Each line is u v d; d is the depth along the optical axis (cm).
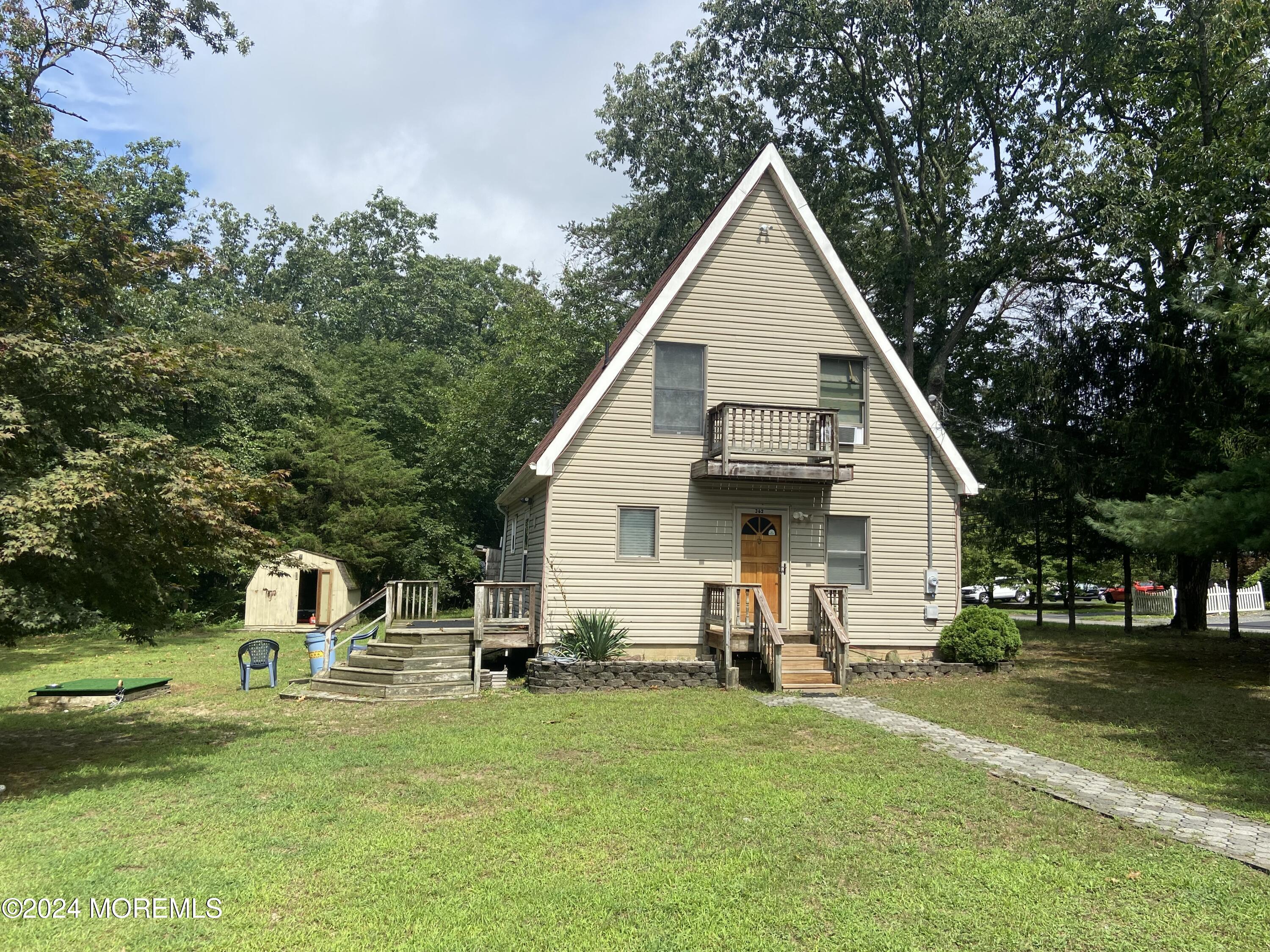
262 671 1605
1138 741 1009
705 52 2752
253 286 5153
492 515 3809
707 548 1534
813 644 1499
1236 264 1555
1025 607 4312
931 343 2944
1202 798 778
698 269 1580
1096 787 808
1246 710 1212
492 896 538
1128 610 2466
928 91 2661
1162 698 1307
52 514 723
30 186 1036
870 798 750
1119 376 2347
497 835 651
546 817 695
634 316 1852
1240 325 1373
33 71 2088
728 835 654
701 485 1540
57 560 818
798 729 1048
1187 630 2444
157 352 951
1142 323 2248
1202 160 1905
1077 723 1115
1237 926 504
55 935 485
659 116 2905
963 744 982
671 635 1503
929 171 2905
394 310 4819
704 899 534
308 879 566
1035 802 751
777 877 572
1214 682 1502
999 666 1558
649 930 492
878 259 2886
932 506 1628
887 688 1398
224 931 490
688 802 736
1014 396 2542
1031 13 2370
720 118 2858
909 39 2547
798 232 1628
